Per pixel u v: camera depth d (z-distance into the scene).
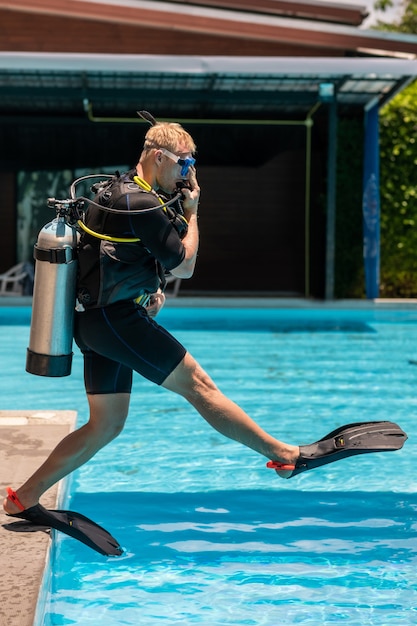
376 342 15.51
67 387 11.27
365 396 10.86
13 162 24.58
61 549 5.57
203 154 24.98
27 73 19.25
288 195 26.22
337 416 9.68
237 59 17.67
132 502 6.61
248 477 7.34
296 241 26.25
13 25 21.95
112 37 22.12
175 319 18.53
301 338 15.94
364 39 21.91
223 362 13.23
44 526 5.11
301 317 19.30
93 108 24.02
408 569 5.29
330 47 22.11
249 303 20.91
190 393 4.87
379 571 5.25
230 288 26.41
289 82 20.22
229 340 15.55
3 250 25.12
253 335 16.23
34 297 4.84
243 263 26.42
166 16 21.84
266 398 10.65
